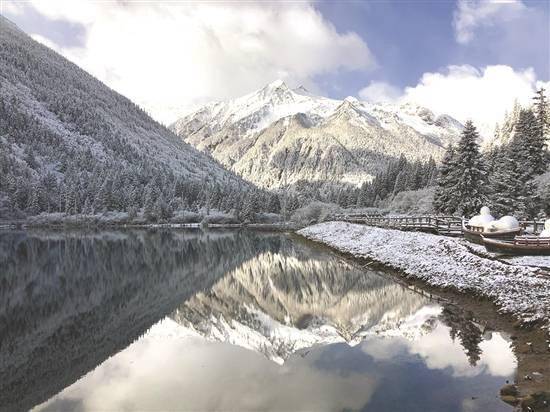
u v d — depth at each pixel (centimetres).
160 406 1224
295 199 14350
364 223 6034
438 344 1639
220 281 3869
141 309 2777
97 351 1848
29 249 6303
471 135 5253
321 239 6344
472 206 5125
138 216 13350
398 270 3269
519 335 1641
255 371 1482
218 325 2325
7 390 1448
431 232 4116
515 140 6391
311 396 1214
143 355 1761
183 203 15450
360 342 1753
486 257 2675
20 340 2078
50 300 3033
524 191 5172
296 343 1834
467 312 2064
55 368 1645
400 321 2044
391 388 1238
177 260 5300
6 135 17588
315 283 3456
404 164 14562
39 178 15038
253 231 10838
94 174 15875
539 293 1894
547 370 1282
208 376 1454
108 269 4528
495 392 1173
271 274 4116
